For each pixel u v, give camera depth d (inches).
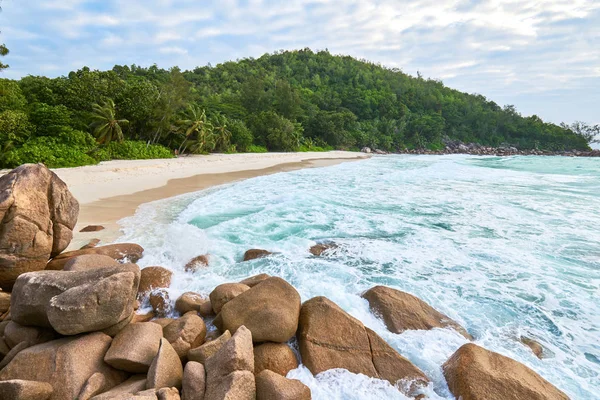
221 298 213.8
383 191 751.1
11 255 226.7
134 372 163.3
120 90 1577.3
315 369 174.4
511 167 1521.9
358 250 362.3
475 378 158.9
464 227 462.0
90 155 1170.0
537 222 490.0
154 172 1034.1
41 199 248.5
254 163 1518.2
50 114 1161.4
